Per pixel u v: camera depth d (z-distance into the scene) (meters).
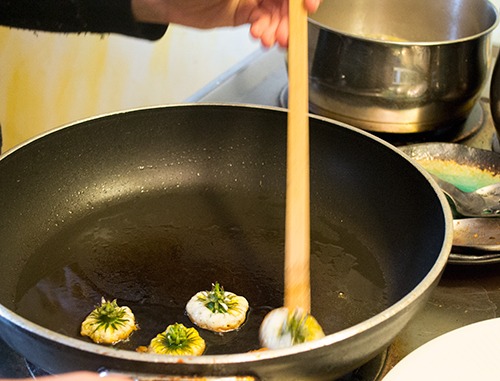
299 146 0.69
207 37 1.46
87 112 1.30
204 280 0.77
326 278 0.77
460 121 0.96
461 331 0.68
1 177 0.77
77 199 0.83
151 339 0.71
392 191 0.80
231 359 0.57
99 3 0.88
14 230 0.78
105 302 0.73
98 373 0.57
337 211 0.84
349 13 1.07
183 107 0.85
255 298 0.75
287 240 0.68
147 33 0.91
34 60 1.15
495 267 0.78
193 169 0.87
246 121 0.86
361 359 0.61
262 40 0.84
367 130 0.93
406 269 0.76
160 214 0.84
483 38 0.89
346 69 0.89
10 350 0.69
